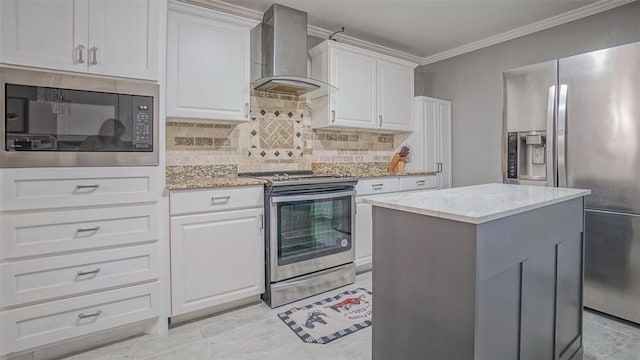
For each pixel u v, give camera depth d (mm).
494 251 1144
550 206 1476
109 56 1797
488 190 1768
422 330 1253
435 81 4121
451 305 1150
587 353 1833
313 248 2572
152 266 1964
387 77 3502
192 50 2330
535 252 1375
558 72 2381
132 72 1862
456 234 1128
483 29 3309
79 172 1741
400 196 1532
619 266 2148
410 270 1291
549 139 2414
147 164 1931
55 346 1748
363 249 3033
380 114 3443
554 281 1529
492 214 1104
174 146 2588
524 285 1316
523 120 2576
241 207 2297
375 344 1456
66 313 1734
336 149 3543
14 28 1568
